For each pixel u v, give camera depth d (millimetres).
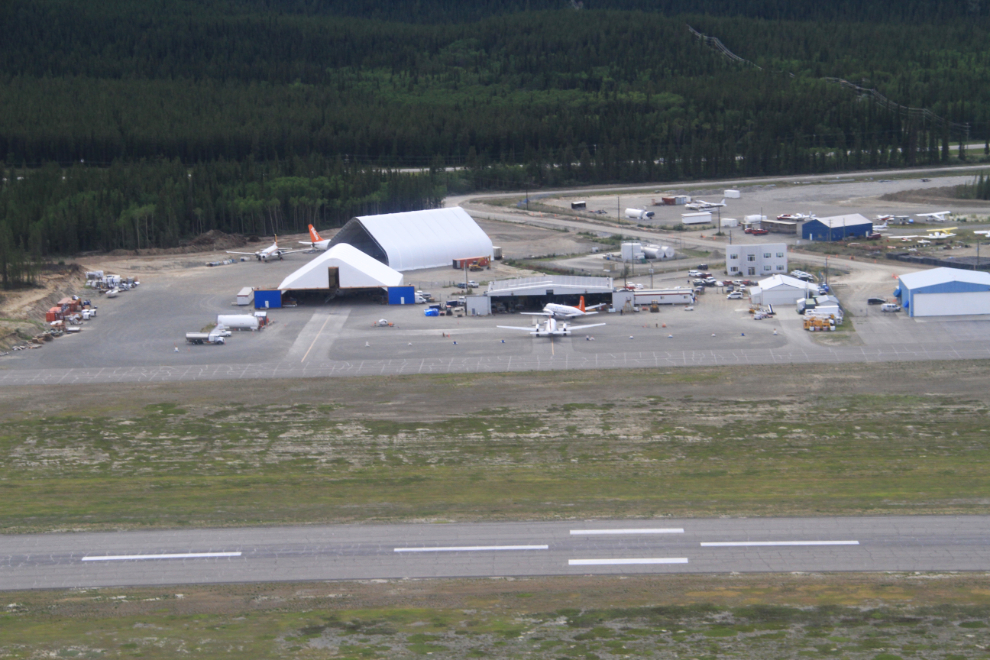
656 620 114938
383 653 108750
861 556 129750
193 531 143875
